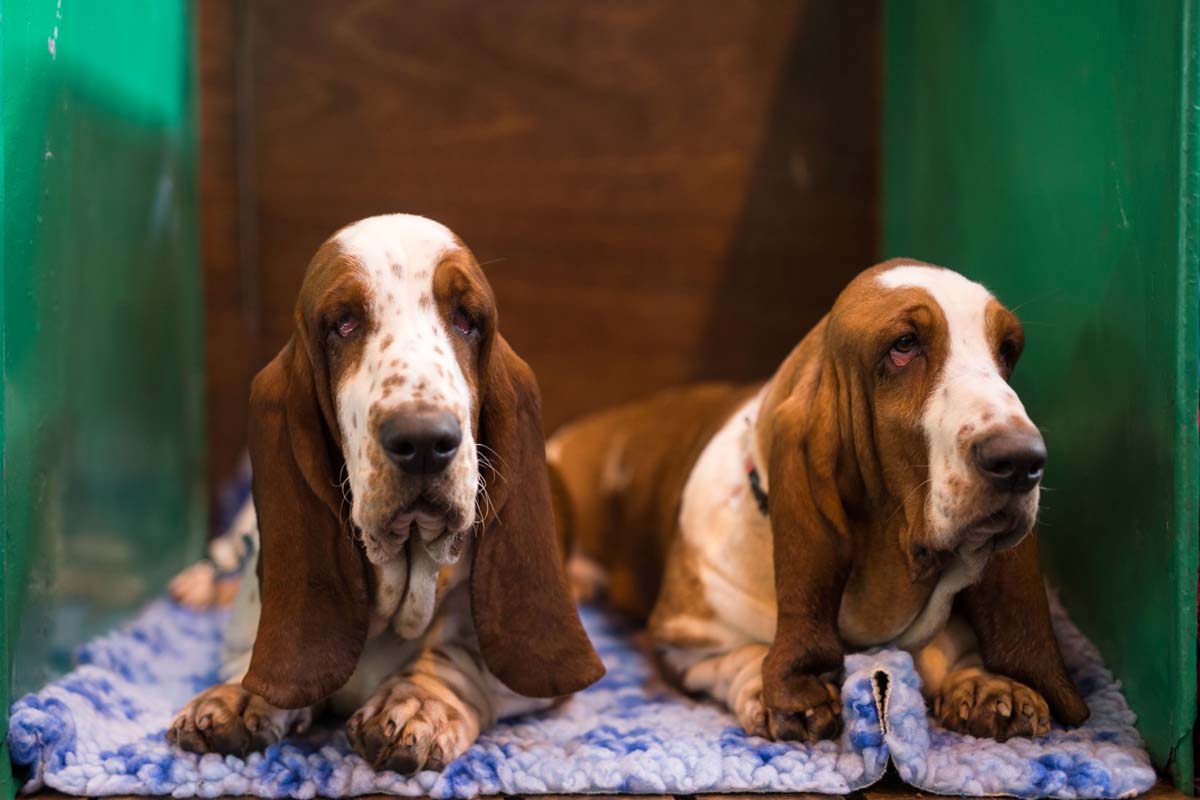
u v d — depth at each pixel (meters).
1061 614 1.37
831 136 1.89
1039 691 1.23
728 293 1.90
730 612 1.31
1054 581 1.40
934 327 1.19
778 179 1.89
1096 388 1.29
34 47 1.26
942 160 1.63
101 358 1.45
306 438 1.19
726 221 1.89
